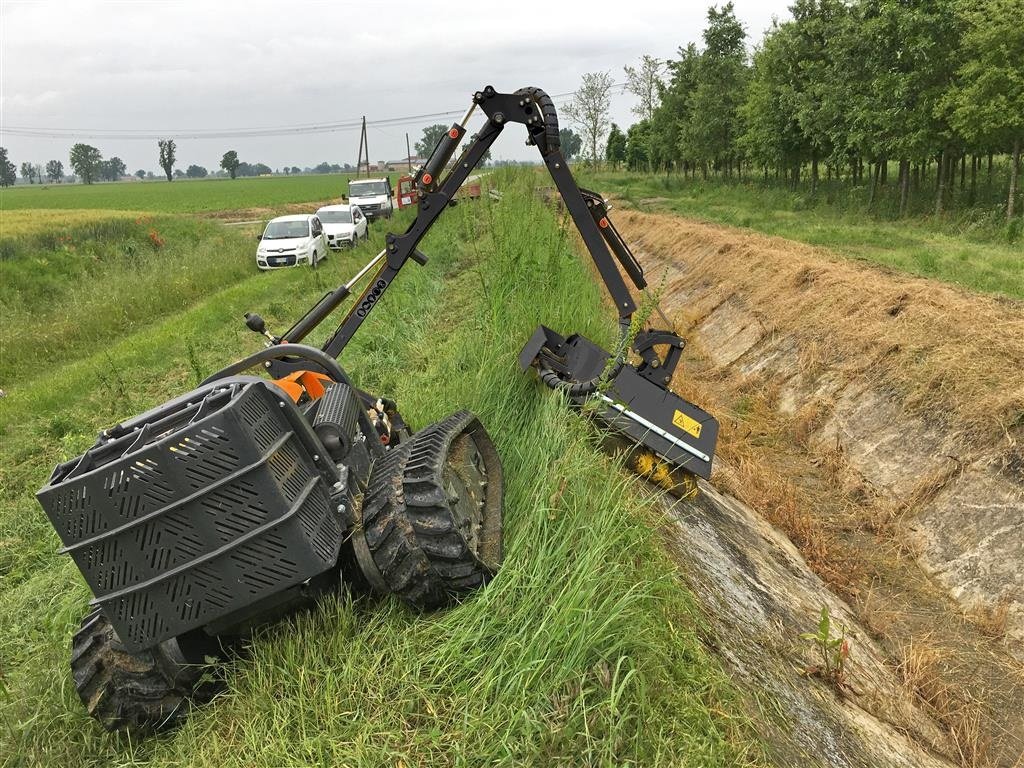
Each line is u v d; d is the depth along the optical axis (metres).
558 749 2.68
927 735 4.57
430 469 3.29
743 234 17.06
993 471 6.25
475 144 5.52
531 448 4.64
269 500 2.81
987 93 17.77
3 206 61.44
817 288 10.70
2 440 8.92
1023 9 16.73
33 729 3.33
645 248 21.09
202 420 2.71
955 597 5.88
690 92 39.53
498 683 2.88
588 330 7.12
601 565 3.35
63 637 3.95
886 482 7.18
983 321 7.96
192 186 110.81
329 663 3.17
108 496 2.68
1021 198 19.50
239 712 3.03
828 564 6.34
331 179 130.25
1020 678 5.11
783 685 4.05
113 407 8.91
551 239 9.05
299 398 3.90
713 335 12.41
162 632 2.85
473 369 6.11
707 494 6.39
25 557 5.62
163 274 18.94
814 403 8.73
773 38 29.53
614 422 5.38
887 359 8.19
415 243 5.44
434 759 2.67
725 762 2.92
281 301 15.50
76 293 17.42
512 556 3.38
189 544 2.76
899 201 24.42
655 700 2.94
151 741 3.18
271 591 2.88
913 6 20.12
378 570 3.18
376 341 9.55
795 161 30.45
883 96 21.27
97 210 50.47
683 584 4.11
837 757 3.71
